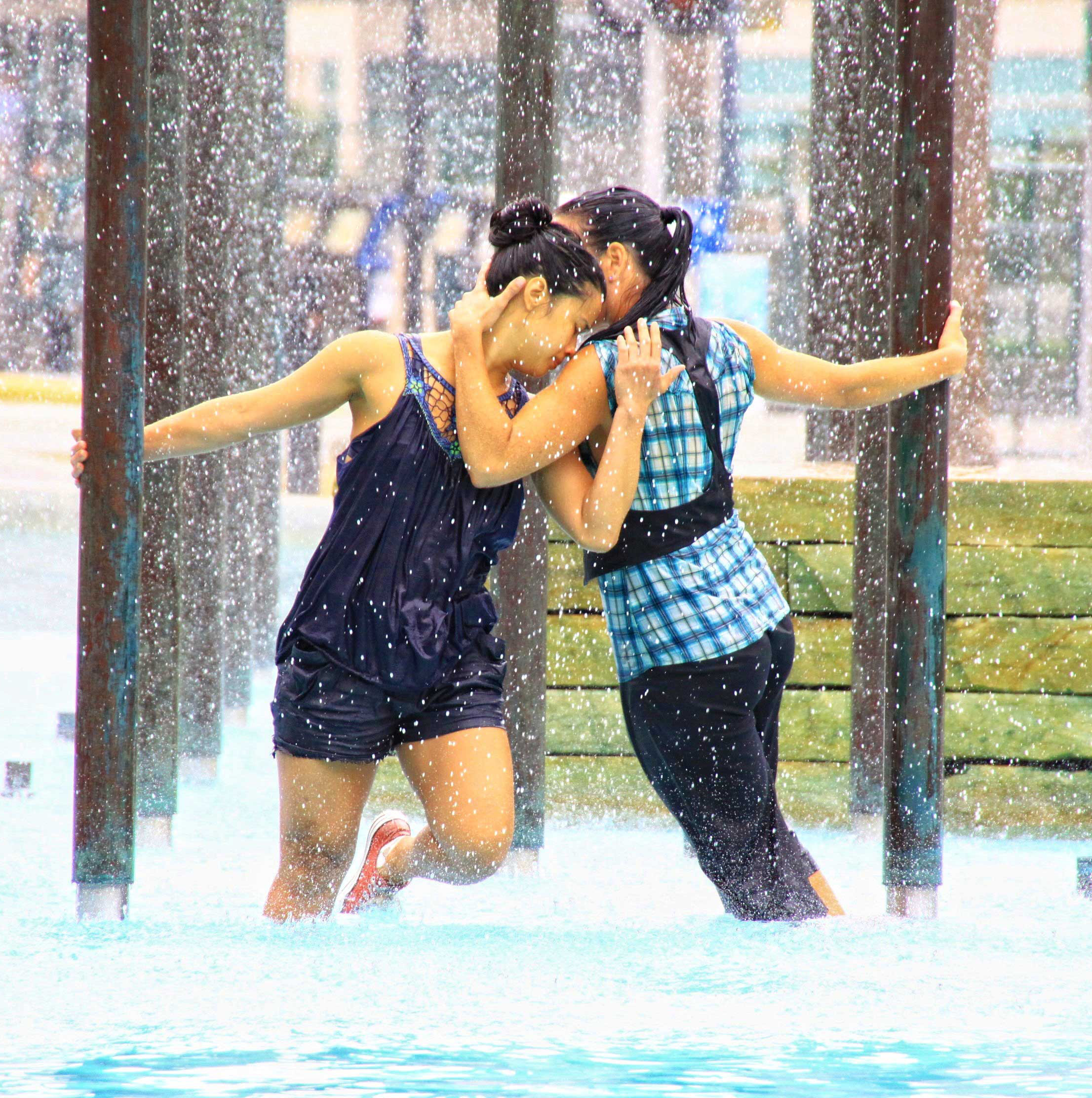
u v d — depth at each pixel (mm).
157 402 14430
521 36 12617
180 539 14773
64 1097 6395
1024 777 16500
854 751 15945
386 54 52094
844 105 18500
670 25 46938
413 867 10953
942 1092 6598
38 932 9969
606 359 9969
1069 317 48375
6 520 42406
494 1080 6703
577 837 15945
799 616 16984
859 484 15836
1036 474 17625
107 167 10328
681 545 10328
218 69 17281
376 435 9875
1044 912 11406
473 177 51875
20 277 54812
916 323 11180
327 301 52188
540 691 13227
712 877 10922
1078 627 16516
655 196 47531
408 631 9789
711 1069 6930
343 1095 6441
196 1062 6953
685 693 10344
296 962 9094
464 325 9672
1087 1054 7254
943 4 11055
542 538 13109
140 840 14648
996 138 48031
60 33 51344
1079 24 47250
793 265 51875
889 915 11148
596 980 8734
